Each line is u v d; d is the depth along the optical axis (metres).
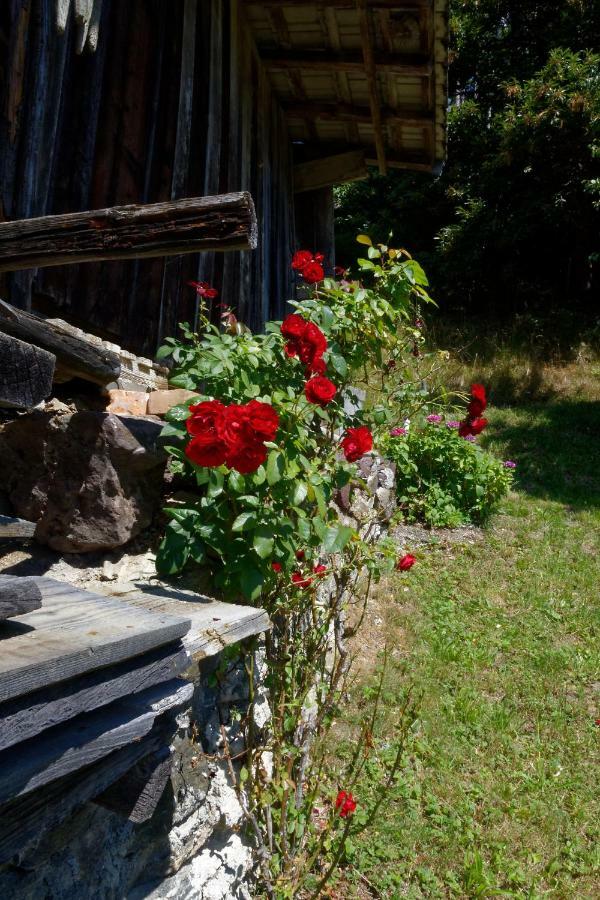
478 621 5.75
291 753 2.89
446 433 7.98
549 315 16.61
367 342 3.67
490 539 7.34
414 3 4.83
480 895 3.22
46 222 2.23
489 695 4.79
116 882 2.20
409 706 4.44
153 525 3.11
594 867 3.49
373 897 3.15
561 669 5.17
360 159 7.30
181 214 2.18
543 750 4.30
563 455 10.09
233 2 5.43
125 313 4.15
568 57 15.99
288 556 2.82
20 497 2.90
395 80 5.94
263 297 6.30
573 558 7.07
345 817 3.09
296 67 6.10
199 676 2.55
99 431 2.78
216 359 3.01
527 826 3.70
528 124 15.72
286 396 2.99
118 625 1.70
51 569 2.79
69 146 3.51
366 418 3.75
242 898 2.85
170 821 2.42
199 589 2.91
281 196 6.92
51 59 3.20
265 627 2.68
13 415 2.98
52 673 1.38
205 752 2.63
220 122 5.28
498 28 19.31
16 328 2.41
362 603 5.53
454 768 4.04
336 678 3.33
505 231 16.77
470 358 14.33
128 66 4.06
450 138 18.25
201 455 2.27
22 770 1.39
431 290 18.52
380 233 19.92
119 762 1.83
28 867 1.80
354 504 4.64
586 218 16.83
